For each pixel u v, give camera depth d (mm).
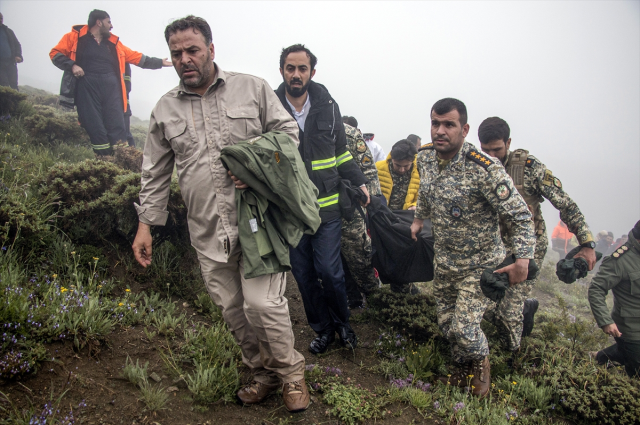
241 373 2752
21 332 2232
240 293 2457
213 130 2234
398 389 2955
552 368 3531
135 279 3529
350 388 2852
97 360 2438
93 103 6055
